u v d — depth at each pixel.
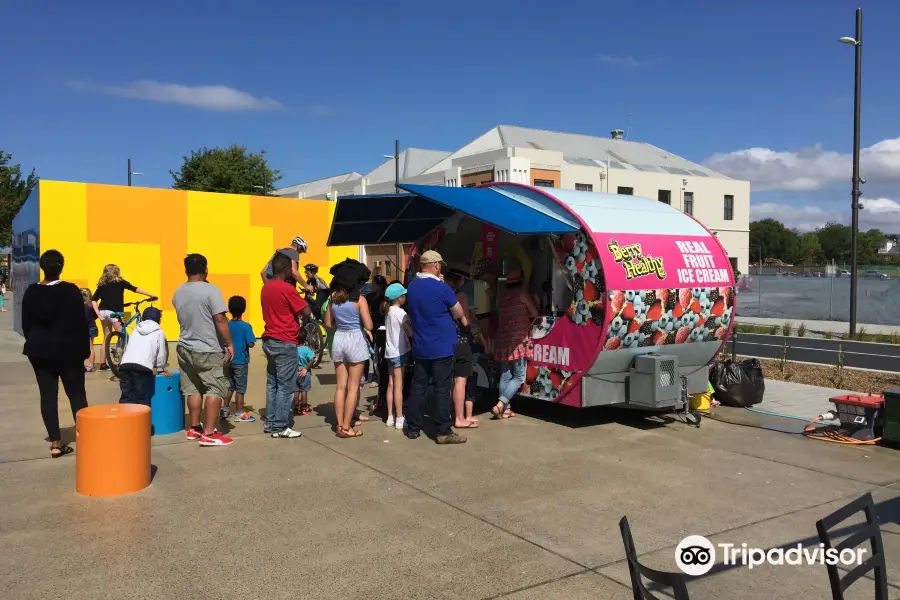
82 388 6.25
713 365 8.77
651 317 7.30
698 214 47.47
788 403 8.83
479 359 8.44
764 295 30.27
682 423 7.71
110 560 4.05
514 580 3.88
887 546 4.38
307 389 8.07
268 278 8.44
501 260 8.51
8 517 4.71
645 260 7.34
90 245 14.34
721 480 5.70
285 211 16.61
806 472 5.94
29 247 15.45
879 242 124.88
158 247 15.05
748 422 7.76
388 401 7.55
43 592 3.65
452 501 5.14
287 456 6.28
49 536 4.39
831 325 23.66
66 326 6.00
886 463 6.22
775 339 18.23
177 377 7.23
